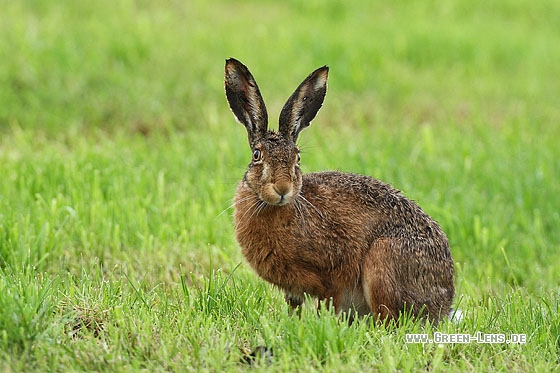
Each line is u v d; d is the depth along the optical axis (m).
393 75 19.78
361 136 16.30
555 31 24.86
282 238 8.77
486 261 11.38
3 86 17.08
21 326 7.59
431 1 26.08
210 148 14.68
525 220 12.52
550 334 8.52
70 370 7.26
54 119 16.28
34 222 11.15
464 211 12.54
